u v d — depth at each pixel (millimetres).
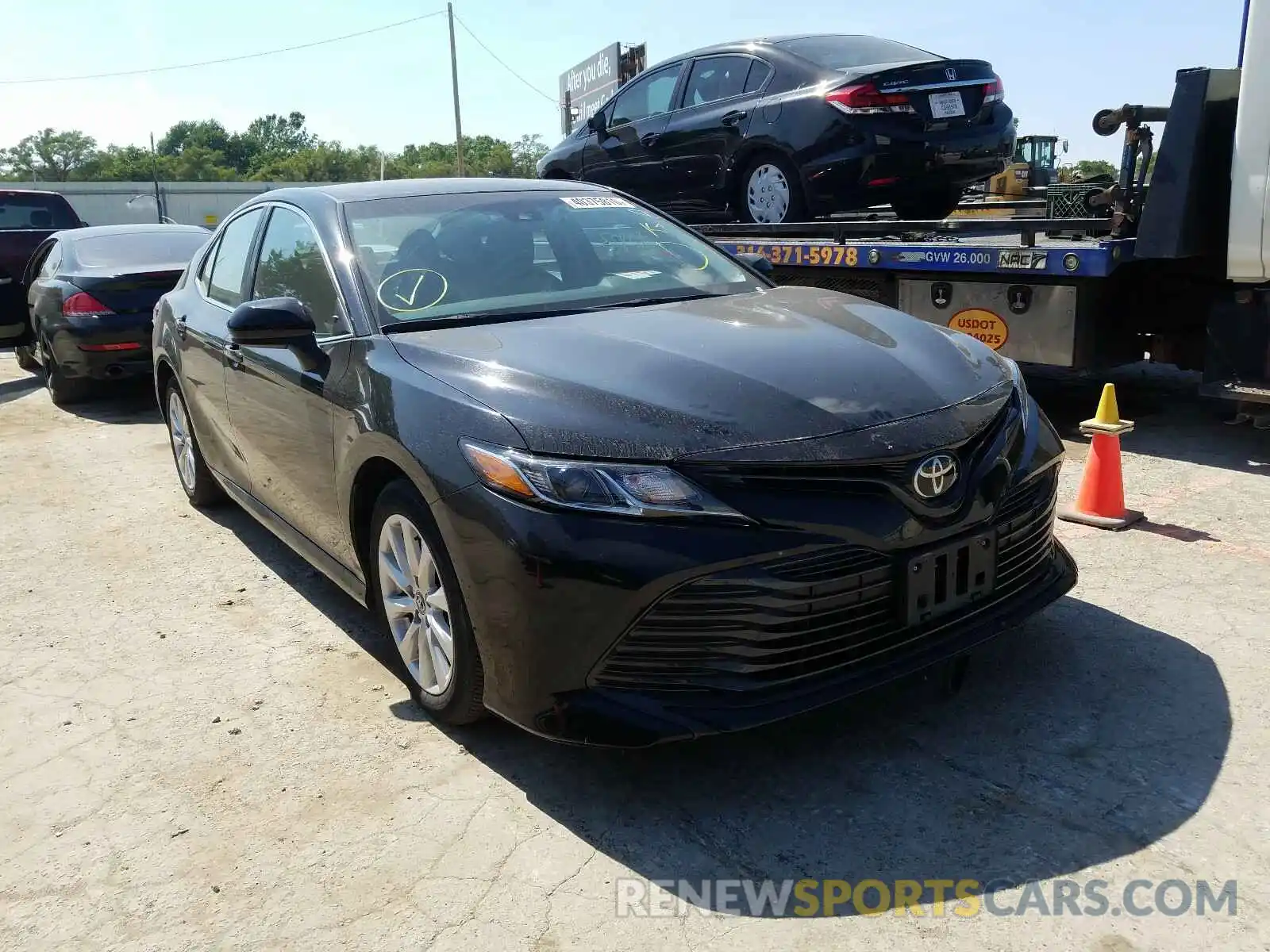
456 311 3604
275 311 3508
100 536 5398
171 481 6457
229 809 2904
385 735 3254
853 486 2684
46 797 3020
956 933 2293
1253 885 2395
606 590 2584
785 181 7699
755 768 2961
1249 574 4133
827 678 2707
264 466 4301
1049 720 3125
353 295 3639
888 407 2840
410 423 3027
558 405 2793
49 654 3979
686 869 2555
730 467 2596
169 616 4293
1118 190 5668
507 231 4031
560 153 9875
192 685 3668
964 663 3143
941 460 2777
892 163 7152
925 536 2764
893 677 2742
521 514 2664
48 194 11938
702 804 2812
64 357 8422
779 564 2607
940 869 2506
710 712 2611
